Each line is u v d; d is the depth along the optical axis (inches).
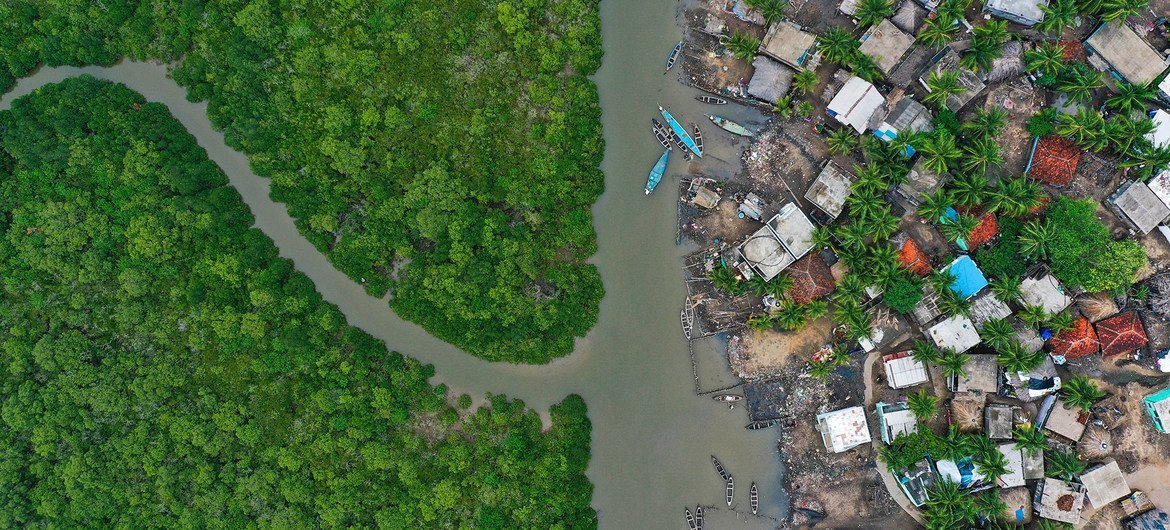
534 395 1766.7
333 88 1715.1
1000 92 1632.6
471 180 1717.5
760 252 1652.3
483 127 1697.8
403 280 1733.5
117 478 1699.1
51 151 1680.6
